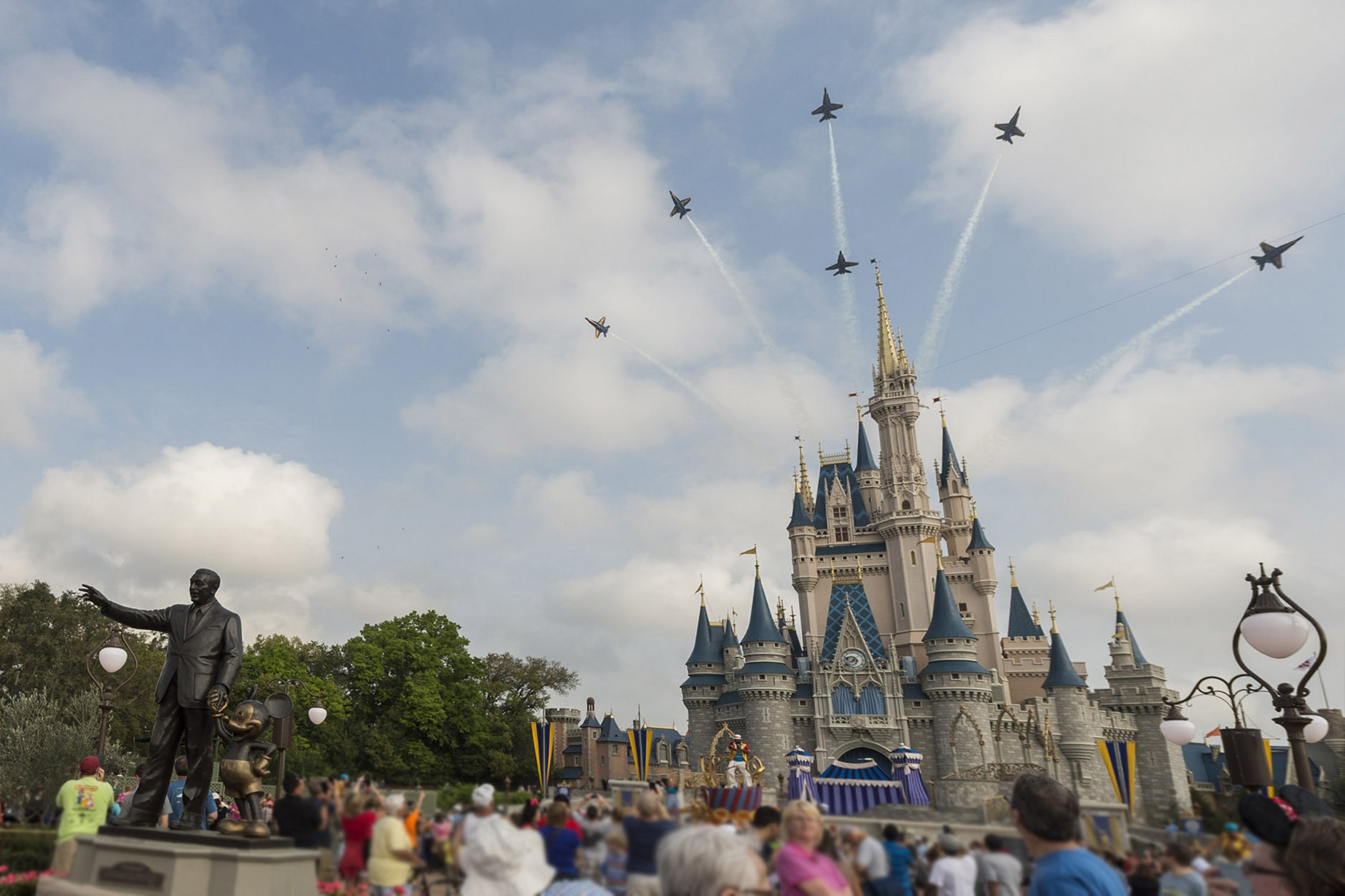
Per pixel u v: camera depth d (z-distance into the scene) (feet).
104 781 32.04
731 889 14.25
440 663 229.25
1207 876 18.16
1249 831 17.46
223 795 55.77
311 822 22.86
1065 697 292.20
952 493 398.21
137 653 212.84
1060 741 285.43
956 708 303.27
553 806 19.65
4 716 105.29
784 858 17.51
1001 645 371.35
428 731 218.38
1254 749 40.86
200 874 24.41
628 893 18.63
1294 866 15.92
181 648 36.45
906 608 355.15
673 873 14.58
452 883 20.61
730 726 332.19
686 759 313.94
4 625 211.61
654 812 19.34
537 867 19.06
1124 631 325.42
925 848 18.78
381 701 225.15
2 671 203.62
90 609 222.48
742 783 89.76
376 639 230.68
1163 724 56.54
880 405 389.39
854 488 395.75
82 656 208.33
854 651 326.24
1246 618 44.50
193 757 35.53
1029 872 18.62
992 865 18.58
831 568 371.97
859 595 362.33
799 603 370.94
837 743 313.73
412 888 20.90
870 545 373.81
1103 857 18.75
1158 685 301.84
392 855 21.07
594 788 23.53
